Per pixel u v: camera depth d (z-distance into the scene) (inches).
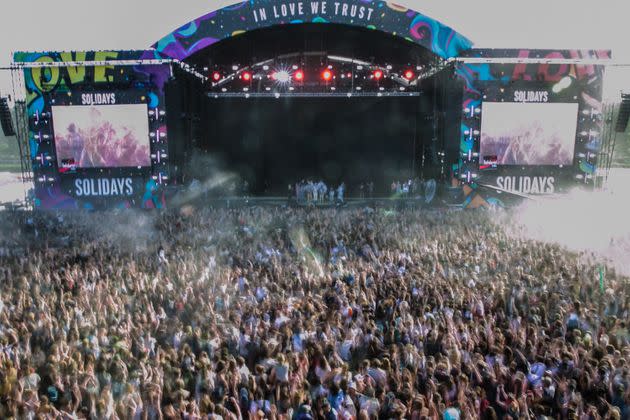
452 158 1616.6
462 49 1549.0
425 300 634.2
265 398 434.6
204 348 508.7
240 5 1536.7
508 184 1606.8
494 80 1560.0
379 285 709.3
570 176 1600.6
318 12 1535.4
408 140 2095.2
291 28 1717.5
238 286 710.5
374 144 2121.1
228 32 1549.0
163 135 1601.9
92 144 1600.6
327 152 2139.5
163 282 727.1
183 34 1544.0
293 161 2145.7
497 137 1587.1
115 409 386.0
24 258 930.1
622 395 413.4
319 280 758.5
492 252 893.2
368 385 408.8
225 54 1881.2
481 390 412.5
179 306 629.0
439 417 378.0
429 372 453.1
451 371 444.1
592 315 559.2
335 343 515.8
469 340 516.7
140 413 385.7
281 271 800.9
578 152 1585.9
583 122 1572.3
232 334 532.1
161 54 1551.4
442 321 555.5
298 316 571.8
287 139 2119.8
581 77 1551.4
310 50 1884.8
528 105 1568.7
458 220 1321.4
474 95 1567.4
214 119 2062.0
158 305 654.5
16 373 423.5
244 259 912.3
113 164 1610.5
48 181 1614.2
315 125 2106.3
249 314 592.4
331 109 2081.7
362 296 647.1
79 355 449.4
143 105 1587.1
